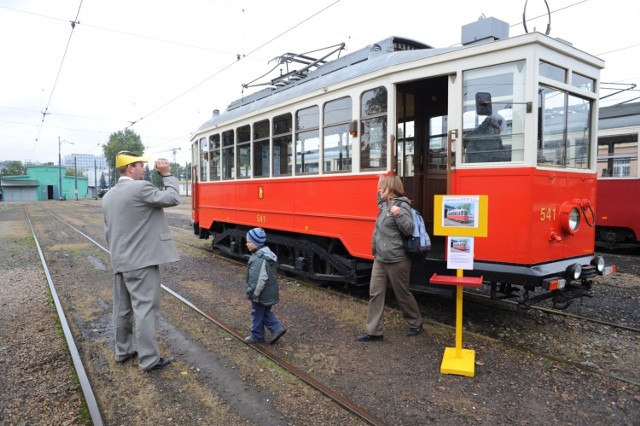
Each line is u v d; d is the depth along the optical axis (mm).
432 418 3230
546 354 4320
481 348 4465
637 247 11484
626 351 4453
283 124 7410
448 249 3982
